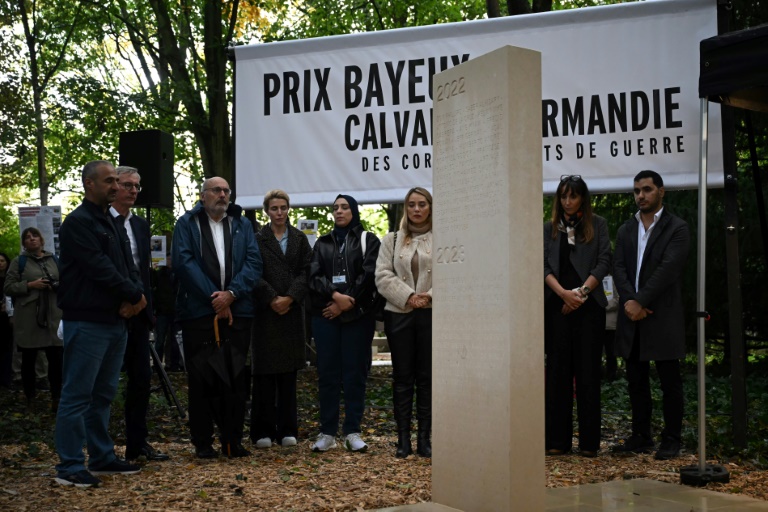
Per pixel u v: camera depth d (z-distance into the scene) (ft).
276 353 21.34
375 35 25.17
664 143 22.82
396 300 19.97
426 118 24.75
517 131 12.18
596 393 19.72
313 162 25.63
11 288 28.91
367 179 25.20
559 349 19.94
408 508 13.56
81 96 53.01
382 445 21.80
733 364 20.81
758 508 13.66
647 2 22.93
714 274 39.73
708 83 17.63
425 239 20.43
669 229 19.65
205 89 55.16
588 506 13.82
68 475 16.26
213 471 17.83
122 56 64.39
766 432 22.52
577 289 19.45
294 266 21.93
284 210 22.02
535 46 23.88
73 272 16.48
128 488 16.02
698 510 13.51
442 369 13.82
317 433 23.95
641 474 17.24
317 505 14.37
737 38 17.24
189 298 19.85
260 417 21.59
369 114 25.21
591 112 23.41
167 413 27.22
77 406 16.48
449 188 13.74
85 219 16.51
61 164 66.33
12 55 51.31
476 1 64.69
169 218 64.23
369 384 38.14
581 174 23.48
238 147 26.25
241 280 19.81
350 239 21.47
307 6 62.59
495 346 12.33
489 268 12.51
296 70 25.86
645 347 19.47
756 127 36.96
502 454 12.11
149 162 24.13
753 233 37.40
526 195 12.23
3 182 56.70
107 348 16.83
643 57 23.00
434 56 24.68
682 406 19.57
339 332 21.16
